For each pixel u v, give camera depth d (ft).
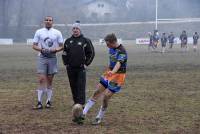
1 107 49.52
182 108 48.70
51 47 48.75
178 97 56.95
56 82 75.10
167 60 130.62
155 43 202.39
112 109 48.08
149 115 44.52
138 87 67.31
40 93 49.06
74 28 45.52
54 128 38.19
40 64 48.98
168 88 66.13
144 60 131.13
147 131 37.09
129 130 37.52
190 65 110.32
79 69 45.34
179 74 87.40
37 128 38.17
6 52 188.03
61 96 58.54
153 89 65.00
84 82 45.52
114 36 40.04
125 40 392.47
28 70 98.63
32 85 70.49
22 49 222.89
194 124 39.96
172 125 39.52
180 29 412.57
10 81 76.43
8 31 394.11
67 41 45.68
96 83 73.15
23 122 40.83
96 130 37.45
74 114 39.65
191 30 409.08
